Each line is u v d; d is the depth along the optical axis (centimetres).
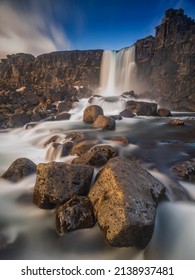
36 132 1573
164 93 3322
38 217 643
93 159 822
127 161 668
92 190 612
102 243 543
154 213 536
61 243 562
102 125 1550
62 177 652
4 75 4831
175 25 3303
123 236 496
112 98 2903
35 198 675
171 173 806
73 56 4359
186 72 3127
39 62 4544
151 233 525
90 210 579
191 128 1652
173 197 699
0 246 559
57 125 1766
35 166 862
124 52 3984
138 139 1294
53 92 3011
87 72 4209
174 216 644
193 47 3088
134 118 2058
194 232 605
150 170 834
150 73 3697
